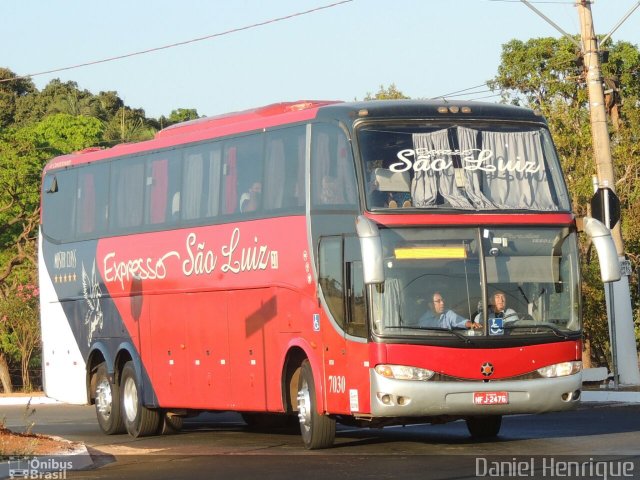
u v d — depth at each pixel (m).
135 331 26.73
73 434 28.59
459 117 20.17
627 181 48.06
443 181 19.77
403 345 19.08
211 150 24.16
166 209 25.67
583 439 21.36
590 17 33.78
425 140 19.89
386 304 19.17
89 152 29.12
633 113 50.12
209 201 24.12
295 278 21.25
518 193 20.06
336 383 20.11
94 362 28.66
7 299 58.28
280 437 25.31
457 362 19.20
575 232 20.19
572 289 19.98
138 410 26.66
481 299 19.42
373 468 17.80
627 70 60.44
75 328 29.36
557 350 19.67
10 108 108.81
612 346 32.09
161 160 25.94
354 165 19.67
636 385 32.38
